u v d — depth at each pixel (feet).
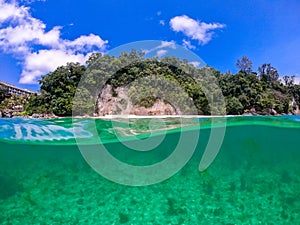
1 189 44.75
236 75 126.62
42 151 51.01
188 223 30.73
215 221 31.37
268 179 52.70
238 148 67.56
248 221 31.53
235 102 108.06
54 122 42.14
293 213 33.96
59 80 86.33
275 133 56.08
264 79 165.07
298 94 170.30
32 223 30.73
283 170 61.31
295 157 71.77
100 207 35.68
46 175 54.90
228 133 56.49
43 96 86.53
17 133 41.04
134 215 32.99
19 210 34.86
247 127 51.88
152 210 34.55
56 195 41.16
